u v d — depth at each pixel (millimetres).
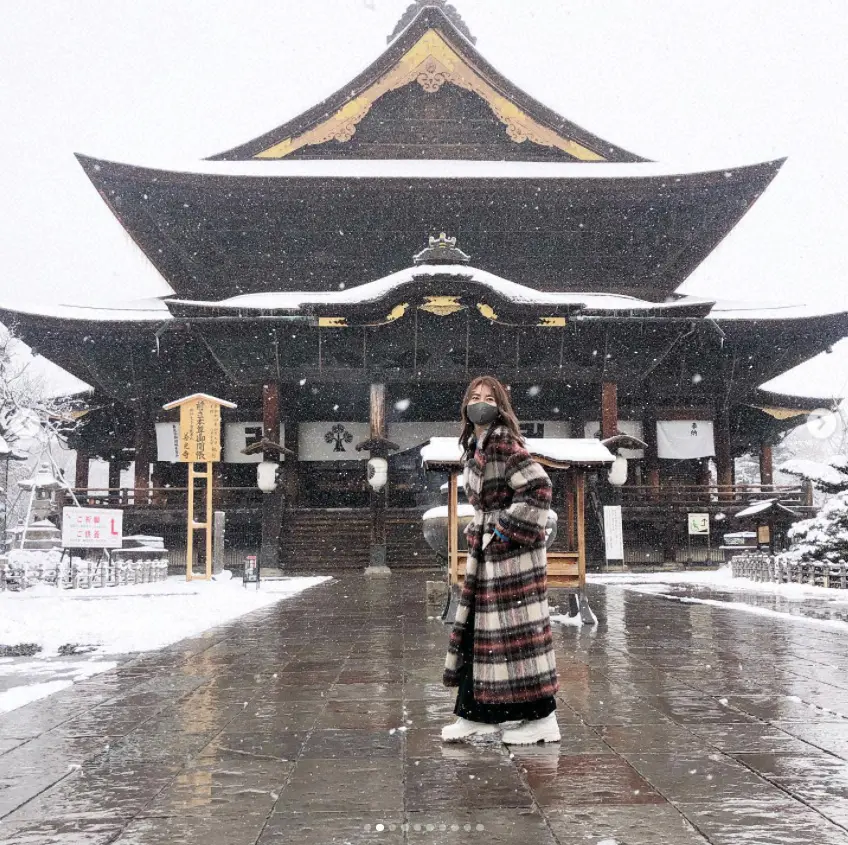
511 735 4871
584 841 3232
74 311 40625
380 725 5488
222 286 44062
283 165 42875
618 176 40656
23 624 11898
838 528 23203
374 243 43719
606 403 38375
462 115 45750
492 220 43062
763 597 18422
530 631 4949
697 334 41406
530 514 4902
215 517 28000
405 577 31234
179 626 12094
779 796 3787
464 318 37250
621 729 5238
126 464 52438
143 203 41219
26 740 5082
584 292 44562
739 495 40750
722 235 44594
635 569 37031
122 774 4281
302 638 11008
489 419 5129
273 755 4664
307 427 42781
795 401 45562
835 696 6379
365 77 43812
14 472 53375
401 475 46125
